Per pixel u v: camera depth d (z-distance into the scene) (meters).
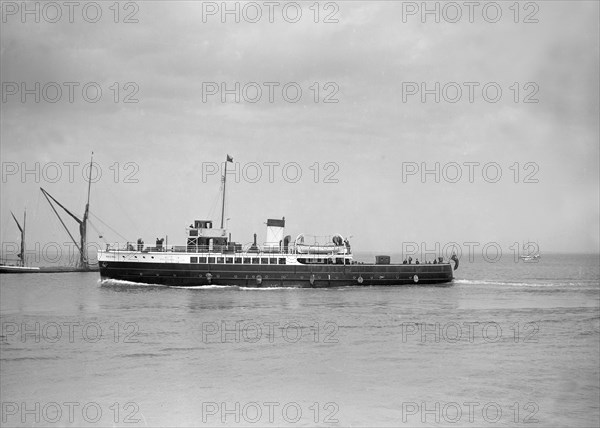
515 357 51.56
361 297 96.19
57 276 141.50
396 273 112.75
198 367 47.19
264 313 76.94
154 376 44.88
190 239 106.88
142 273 103.25
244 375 45.34
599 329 65.56
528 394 41.28
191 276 102.69
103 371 45.91
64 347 54.22
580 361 50.12
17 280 128.12
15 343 56.28
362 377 45.22
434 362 49.75
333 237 111.62
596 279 165.12
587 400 40.12
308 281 105.88
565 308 85.25
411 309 82.81
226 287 103.06
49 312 76.56
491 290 112.25
